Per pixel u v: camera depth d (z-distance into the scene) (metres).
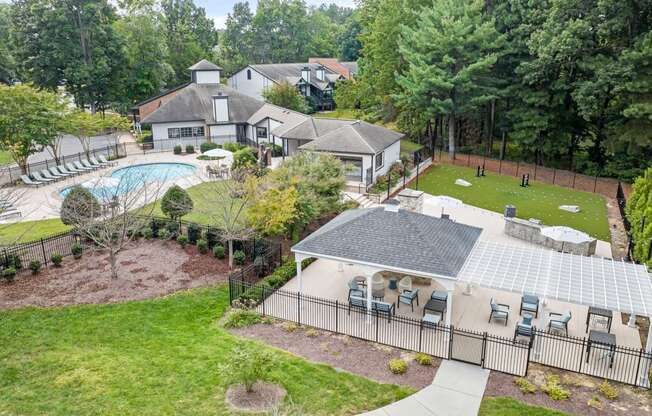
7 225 31.11
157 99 65.50
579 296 18.50
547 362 18.00
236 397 15.82
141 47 71.50
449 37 47.19
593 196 41.41
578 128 51.59
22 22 62.56
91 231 25.73
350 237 21.81
